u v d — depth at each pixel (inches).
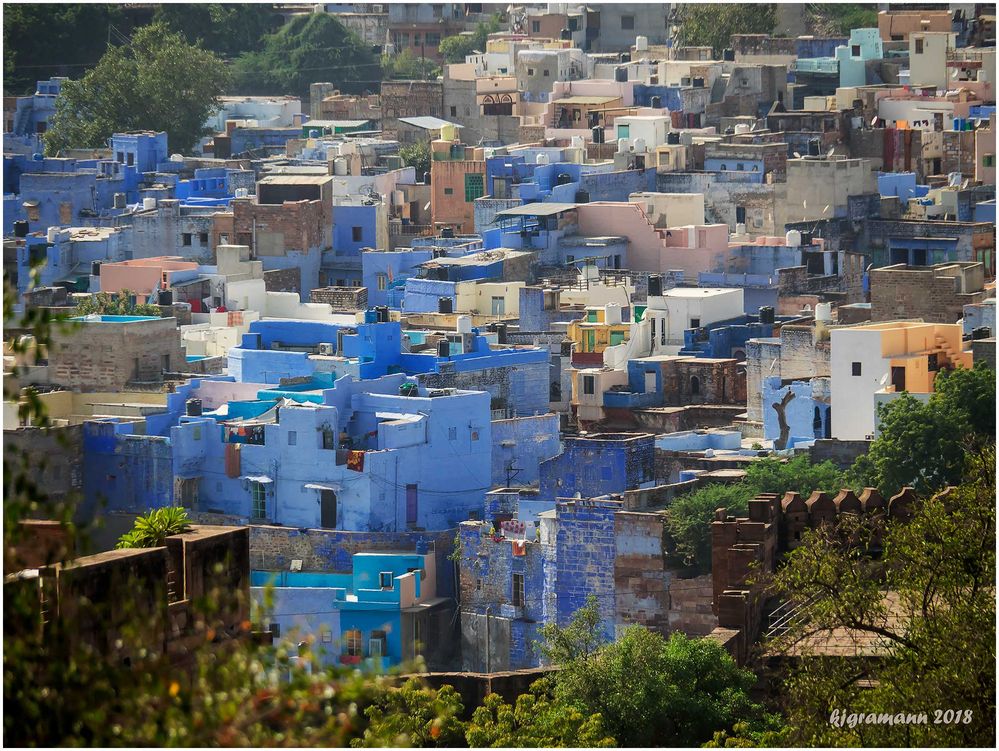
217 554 4315.9
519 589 7854.3
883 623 4726.9
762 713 5157.5
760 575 5502.0
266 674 3031.5
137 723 2997.0
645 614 7396.7
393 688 5064.0
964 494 4847.4
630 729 5113.2
